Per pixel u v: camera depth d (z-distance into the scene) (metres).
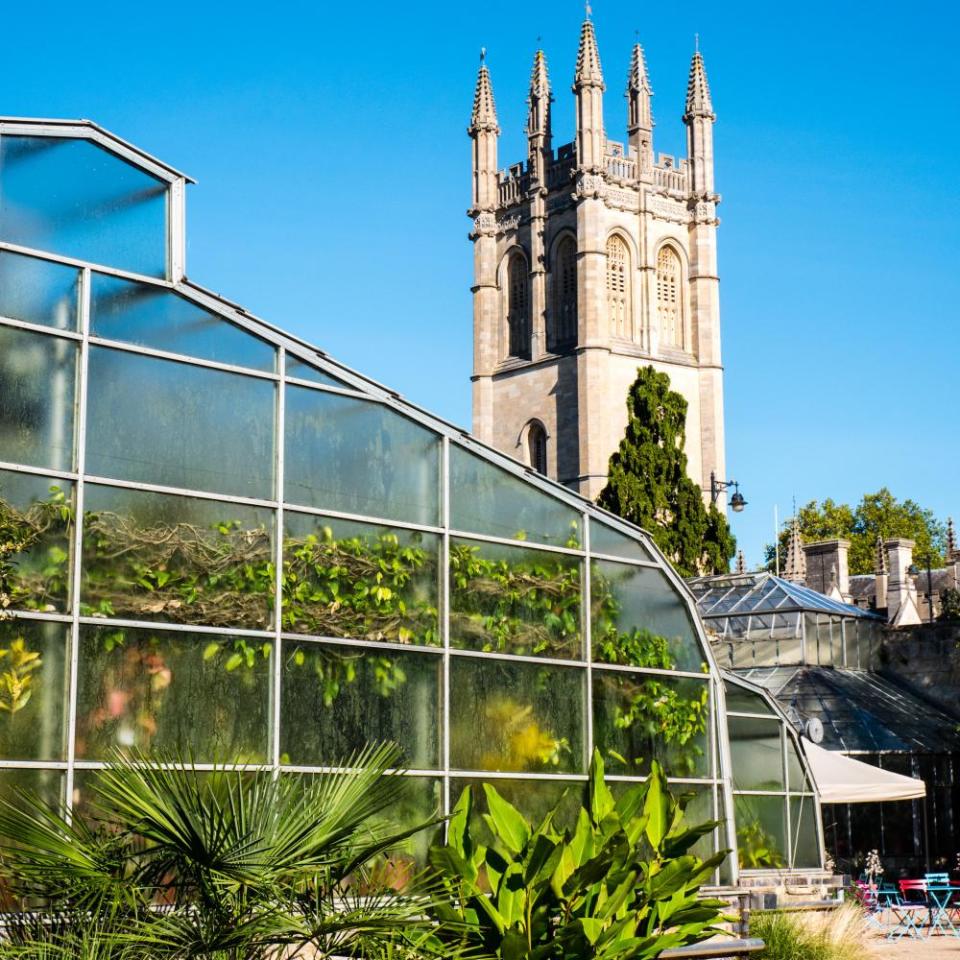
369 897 13.09
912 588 69.69
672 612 21.97
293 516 17.75
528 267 115.31
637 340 113.19
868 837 46.03
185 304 17.31
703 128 117.00
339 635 17.88
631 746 21.06
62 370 16.20
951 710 50.06
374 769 13.48
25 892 12.34
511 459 20.03
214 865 11.51
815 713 47.34
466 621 19.27
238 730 16.80
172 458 16.86
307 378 18.17
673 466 65.94
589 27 113.25
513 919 13.78
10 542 15.38
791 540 78.94
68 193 16.58
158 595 16.39
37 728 15.30
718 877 22.11
